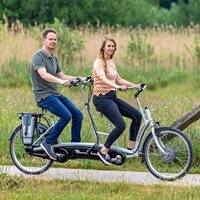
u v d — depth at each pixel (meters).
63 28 58.47
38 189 19.77
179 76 53.81
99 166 23.11
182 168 21.64
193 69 57.31
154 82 52.94
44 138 21.67
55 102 21.28
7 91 46.12
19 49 54.88
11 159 22.73
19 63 53.69
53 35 21.50
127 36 60.22
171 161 20.98
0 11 80.75
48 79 20.97
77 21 85.94
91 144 21.38
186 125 23.66
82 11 86.56
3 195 18.88
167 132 21.12
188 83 52.94
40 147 21.56
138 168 23.00
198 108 23.41
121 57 57.44
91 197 18.67
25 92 45.16
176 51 58.00
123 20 91.38
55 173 22.12
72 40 57.00
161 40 58.91
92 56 57.59
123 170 22.84
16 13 81.12
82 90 21.70
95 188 19.83
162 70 56.03
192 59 57.59
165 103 35.62
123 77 54.03
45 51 21.53
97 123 25.95
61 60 57.00
